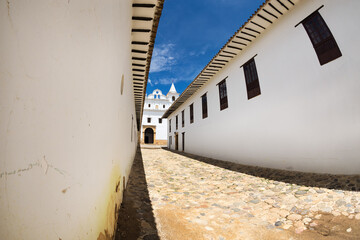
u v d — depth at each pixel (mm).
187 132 16609
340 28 5172
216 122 11250
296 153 6133
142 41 5008
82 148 1130
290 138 6367
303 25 6164
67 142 920
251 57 8320
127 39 3557
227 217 3699
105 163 1789
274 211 3938
